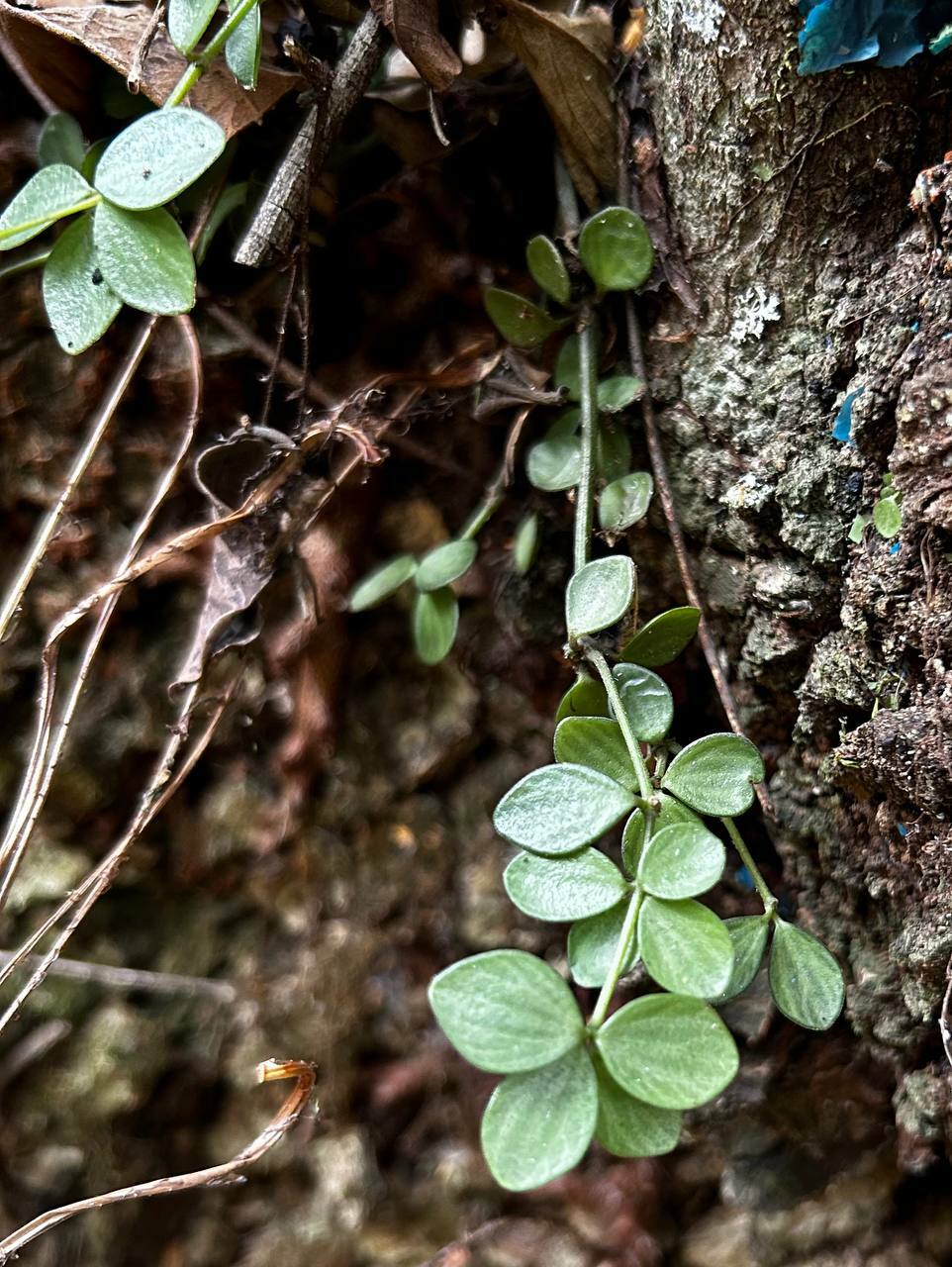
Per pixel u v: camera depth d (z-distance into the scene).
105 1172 0.28
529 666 0.29
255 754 0.30
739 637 0.25
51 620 0.29
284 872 0.30
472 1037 0.19
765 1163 0.28
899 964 0.23
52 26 0.24
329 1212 0.29
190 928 0.30
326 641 0.30
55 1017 0.28
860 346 0.22
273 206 0.24
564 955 0.30
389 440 0.29
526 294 0.27
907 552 0.21
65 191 0.22
